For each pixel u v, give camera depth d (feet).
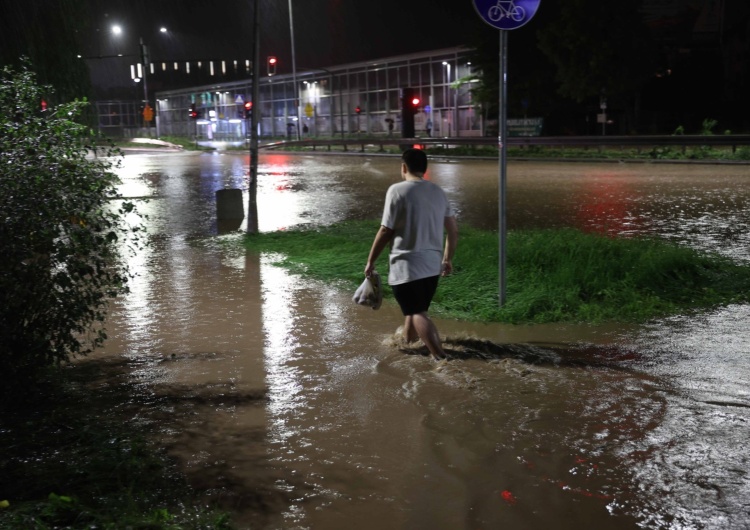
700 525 12.17
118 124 365.61
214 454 15.16
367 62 215.31
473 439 15.70
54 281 18.24
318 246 41.81
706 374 19.60
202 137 310.04
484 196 70.18
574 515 12.55
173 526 11.59
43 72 46.75
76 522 11.47
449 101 190.49
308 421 16.93
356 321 26.13
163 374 20.59
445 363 20.66
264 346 23.24
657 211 55.36
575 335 23.65
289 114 258.78
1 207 17.47
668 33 163.84
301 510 12.83
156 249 44.29
